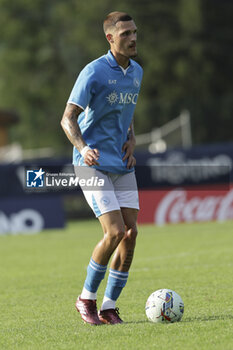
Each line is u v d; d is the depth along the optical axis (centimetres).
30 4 16188
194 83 13962
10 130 15762
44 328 2148
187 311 2297
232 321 2053
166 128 10438
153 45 14000
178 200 7162
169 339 1828
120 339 1873
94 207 2128
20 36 16238
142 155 7138
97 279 2138
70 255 4719
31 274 3772
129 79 2144
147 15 14100
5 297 2977
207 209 7112
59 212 7312
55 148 15250
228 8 13900
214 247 4556
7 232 7112
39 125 14350
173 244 4962
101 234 6456
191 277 3200
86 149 2062
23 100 16288
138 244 5141
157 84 14238
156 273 3441
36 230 7225
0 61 16288
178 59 14000
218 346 1725
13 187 7125
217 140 11400
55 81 16112
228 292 2681
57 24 16088
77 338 1936
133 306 2500
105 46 14862
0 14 16175
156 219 7150
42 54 15875
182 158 7144
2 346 1905
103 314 2169
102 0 14725
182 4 13825
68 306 2616
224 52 14000
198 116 11481
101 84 2100
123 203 2170
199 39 13938
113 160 2148
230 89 14125
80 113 2155
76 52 15788
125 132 2202
